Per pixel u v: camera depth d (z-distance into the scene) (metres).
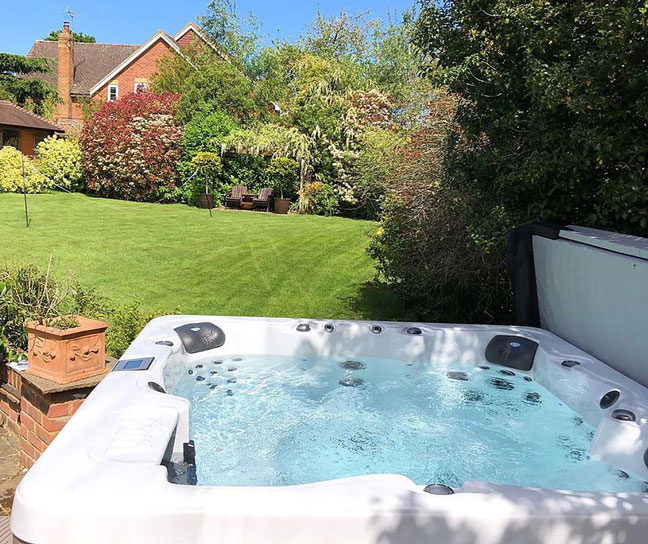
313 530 1.66
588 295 3.40
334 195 13.97
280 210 13.73
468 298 5.43
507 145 4.15
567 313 3.68
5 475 2.96
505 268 4.86
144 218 11.48
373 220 12.79
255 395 3.55
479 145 4.60
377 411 3.38
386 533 1.67
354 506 1.68
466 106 4.41
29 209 11.80
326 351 4.10
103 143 14.36
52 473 1.83
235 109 15.79
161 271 7.42
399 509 1.68
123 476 1.82
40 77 24.39
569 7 3.58
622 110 3.39
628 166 3.54
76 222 10.56
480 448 2.95
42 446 2.90
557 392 3.35
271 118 16.72
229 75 15.91
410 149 5.54
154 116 14.23
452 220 4.82
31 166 14.58
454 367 3.98
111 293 6.36
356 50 22.72
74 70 24.78
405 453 2.89
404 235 5.30
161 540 1.66
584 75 3.30
